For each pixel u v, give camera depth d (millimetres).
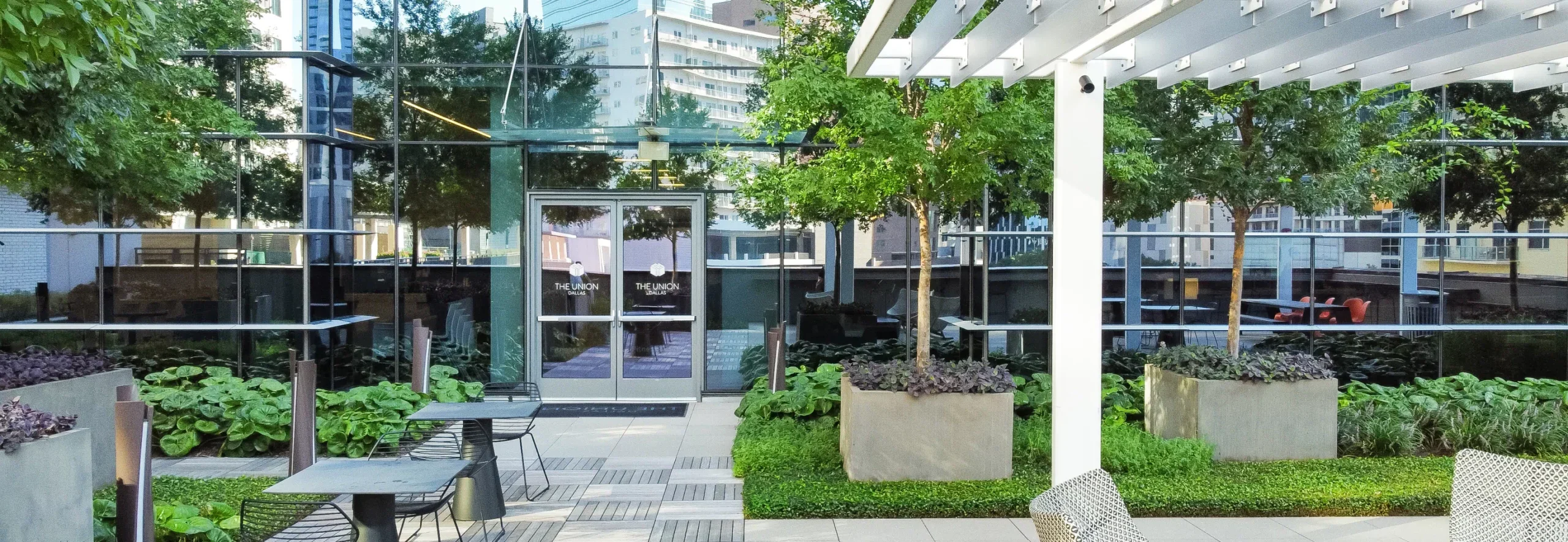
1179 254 11883
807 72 8164
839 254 12484
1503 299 12203
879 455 7754
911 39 6527
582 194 12711
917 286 12398
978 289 11711
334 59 11570
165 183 8977
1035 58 6359
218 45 9273
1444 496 7039
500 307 12688
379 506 5262
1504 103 12039
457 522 7012
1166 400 9148
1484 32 5676
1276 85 7066
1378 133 9859
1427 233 12109
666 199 12727
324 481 4965
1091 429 6562
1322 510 7016
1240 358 8906
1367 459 8438
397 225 12484
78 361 8625
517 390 11836
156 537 6102
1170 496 7031
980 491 7273
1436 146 10711
